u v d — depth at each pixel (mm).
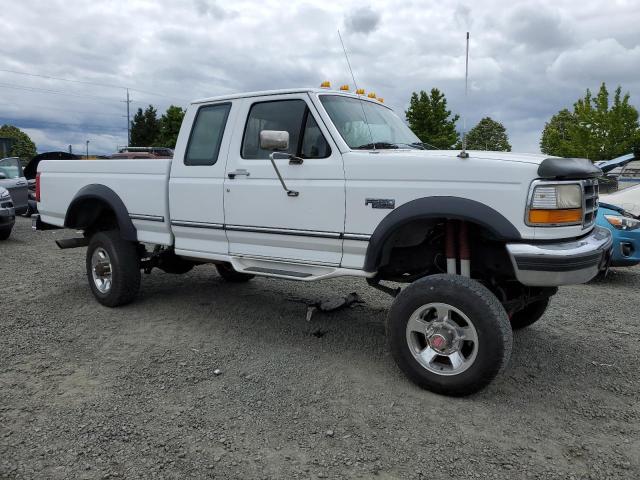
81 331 4957
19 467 2789
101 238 5645
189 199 5008
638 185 8875
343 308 5758
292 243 4402
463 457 2949
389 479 2752
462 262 3852
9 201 10703
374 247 3887
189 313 5555
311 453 2977
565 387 3871
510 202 3439
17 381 3840
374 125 4719
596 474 2807
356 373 4066
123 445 3016
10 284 6738
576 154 33125
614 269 8367
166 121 41469
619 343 4828
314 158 4270
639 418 3418
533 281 3445
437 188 3654
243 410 3453
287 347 4613
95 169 5770
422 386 3734
